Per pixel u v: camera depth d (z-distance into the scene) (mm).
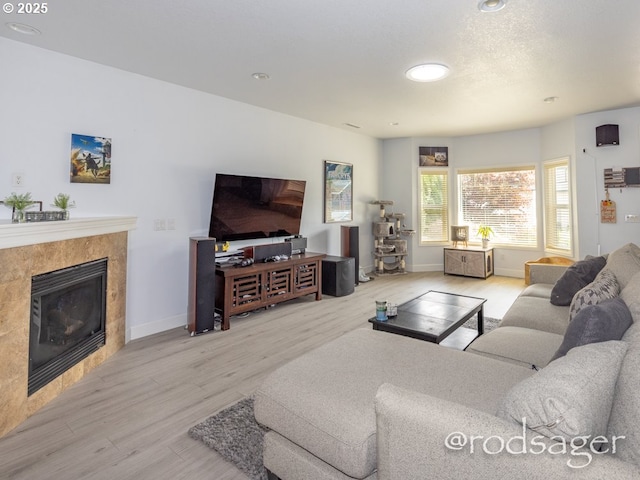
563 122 5352
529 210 6160
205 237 3857
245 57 3039
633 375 957
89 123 3064
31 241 2135
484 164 6473
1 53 2611
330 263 5004
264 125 4605
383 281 6031
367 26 2539
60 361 2396
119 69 3250
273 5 2270
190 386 2488
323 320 3936
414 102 4355
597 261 2869
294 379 1564
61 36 2631
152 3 2230
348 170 6078
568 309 2650
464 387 1491
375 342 2008
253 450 1810
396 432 1062
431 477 995
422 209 6836
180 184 3748
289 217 4793
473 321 3943
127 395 2371
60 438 1928
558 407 891
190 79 3545
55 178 2873
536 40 2768
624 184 4738
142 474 1664
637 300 1589
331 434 1271
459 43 2807
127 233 3268
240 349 3133
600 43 2824
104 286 2922
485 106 4559
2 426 1945
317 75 3463
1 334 1950
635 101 4383
